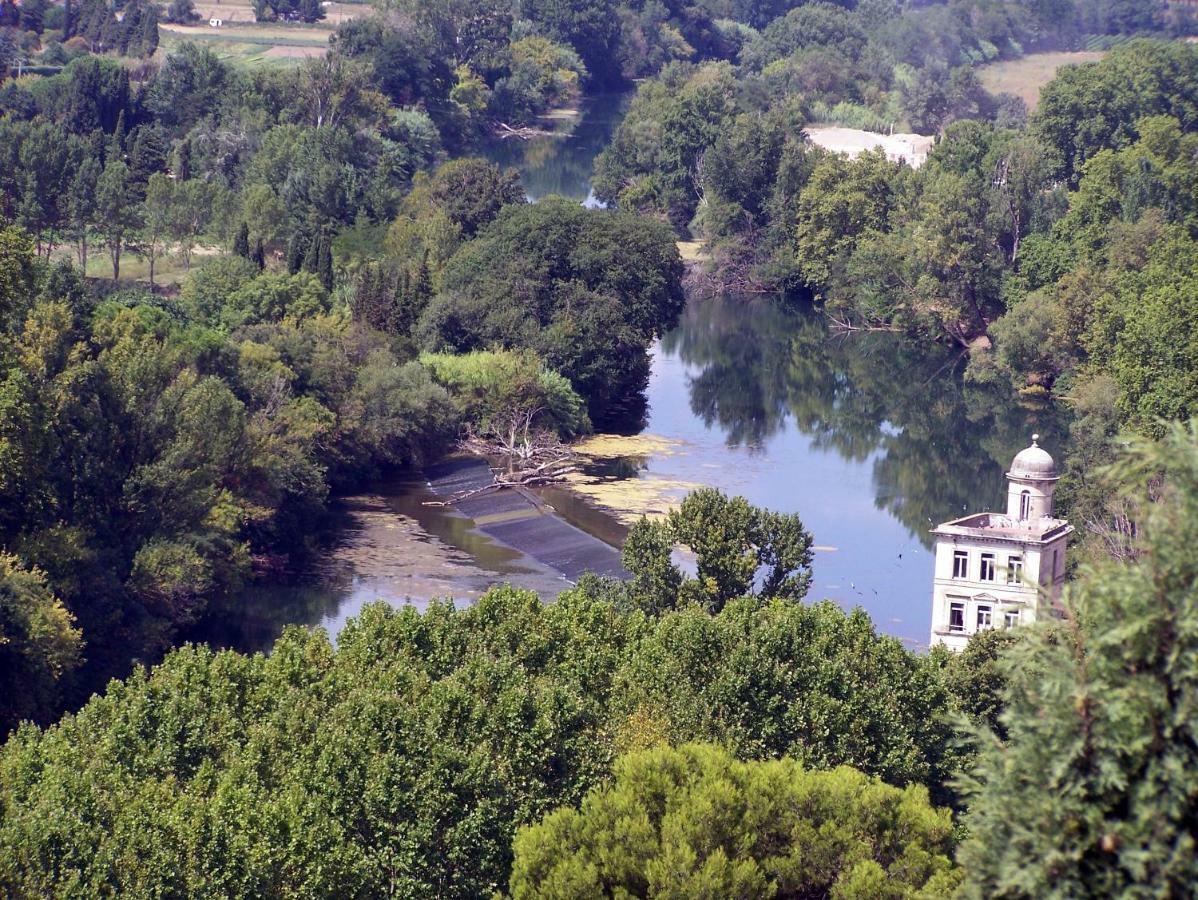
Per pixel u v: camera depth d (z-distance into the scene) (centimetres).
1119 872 4744
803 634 10712
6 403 13725
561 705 9700
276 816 8394
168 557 14950
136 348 16188
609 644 11400
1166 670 4703
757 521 13912
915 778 9838
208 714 9812
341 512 19662
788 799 8231
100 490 15000
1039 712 4997
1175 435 4941
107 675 13738
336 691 10138
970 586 13950
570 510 19738
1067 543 15088
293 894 8225
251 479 17538
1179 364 19562
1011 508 14588
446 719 9431
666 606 13562
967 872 5162
